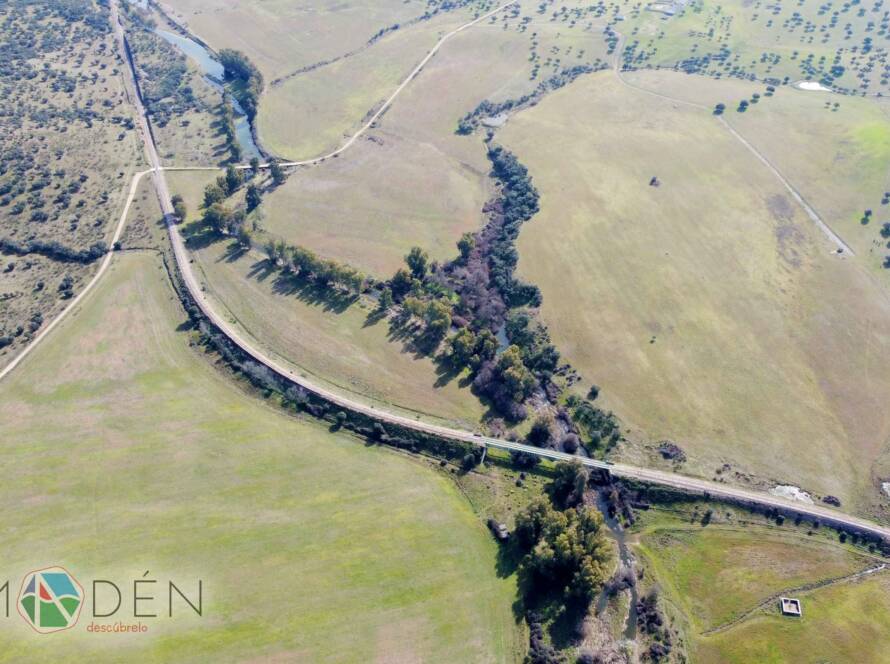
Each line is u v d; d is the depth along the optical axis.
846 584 130.50
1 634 115.31
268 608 121.19
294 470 147.62
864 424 159.75
